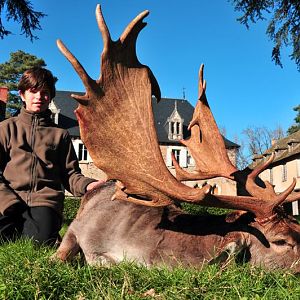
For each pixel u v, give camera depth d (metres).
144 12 1.43
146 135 1.47
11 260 1.45
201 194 1.40
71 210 7.18
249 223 1.47
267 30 7.00
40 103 2.01
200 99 1.75
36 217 1.93
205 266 1.42
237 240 1.44
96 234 1.59
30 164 1.97
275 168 17.72
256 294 1.17
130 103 1.48
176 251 1.49
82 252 1.66
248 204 1.44
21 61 23.14
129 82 1.48
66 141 2.09
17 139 1.99
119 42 1.45
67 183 2.08
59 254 1.60
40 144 2.01
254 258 1.45
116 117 1.46
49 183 2.01
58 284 1.22
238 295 1.16
